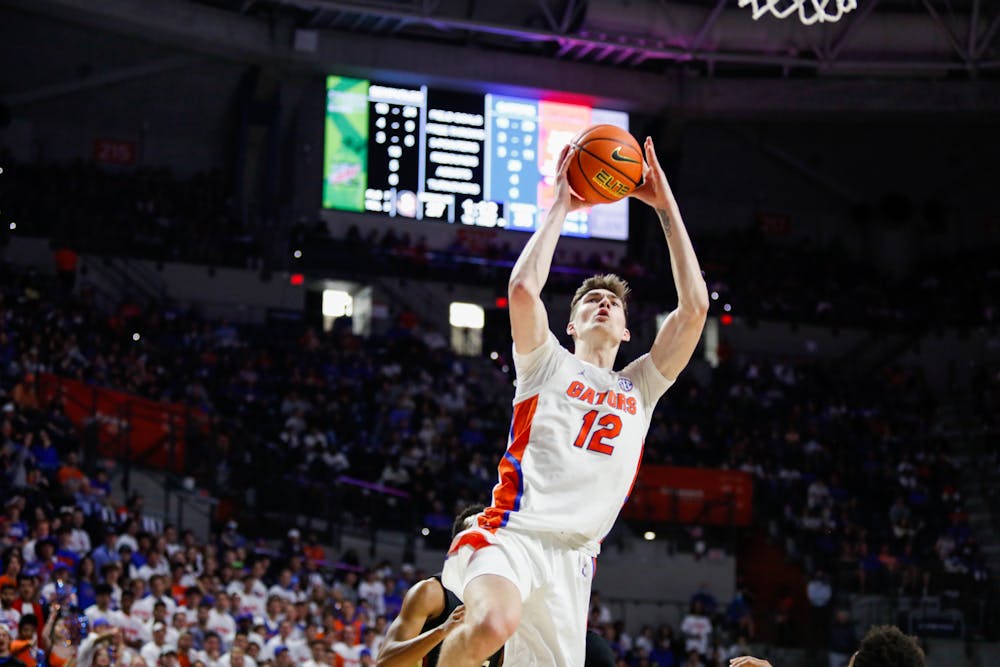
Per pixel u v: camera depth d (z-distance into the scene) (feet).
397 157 86.17
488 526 13.33
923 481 76.43
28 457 48.78
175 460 59.41
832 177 100.68
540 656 13.33
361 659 43.01
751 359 88.84
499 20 86.33
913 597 64.75
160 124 88.22
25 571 38.99
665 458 72.64
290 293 81.71
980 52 85.76
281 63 84.58
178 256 79.87
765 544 69.92
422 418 70.64
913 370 90.68
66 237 77.10
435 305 84.33
